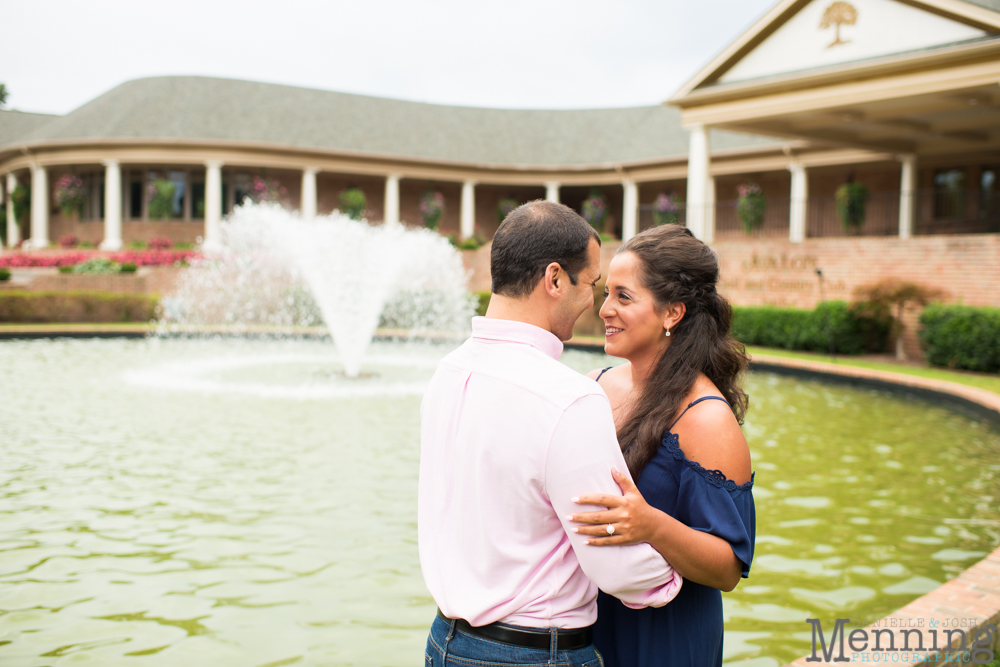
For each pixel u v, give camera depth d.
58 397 9.54
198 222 27.97
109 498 5.34
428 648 1.58
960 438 7.82
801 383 12.07
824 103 15.20
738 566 1.53
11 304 19.28
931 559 4.40
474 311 21.30
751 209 23.67
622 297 1.72
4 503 5.19
